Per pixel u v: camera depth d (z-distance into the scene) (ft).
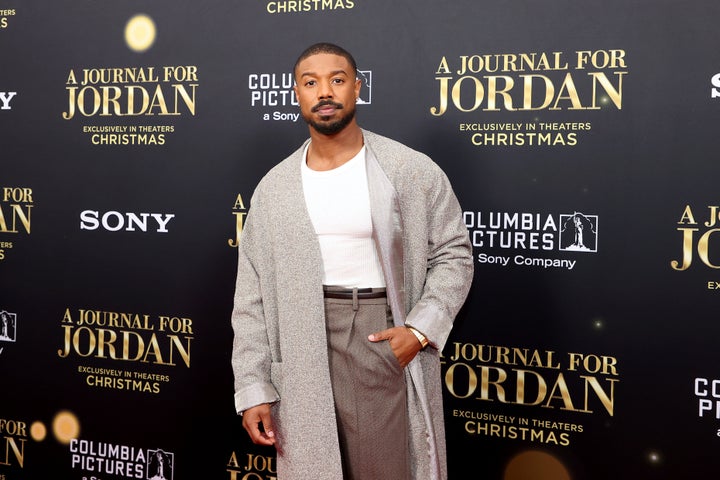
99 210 8.33
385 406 5.75
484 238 7.05
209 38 7.79
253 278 6.19
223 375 8.00
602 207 6.66
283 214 5.90
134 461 8.42
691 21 6.30
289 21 7.51
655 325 6.58
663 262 6.52
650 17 6.40
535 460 7.07
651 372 6.63
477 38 6.94
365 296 5.76
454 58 7.02
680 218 6.44
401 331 5.67
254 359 6.01
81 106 8.31
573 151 6.72
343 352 5.76
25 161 8.56
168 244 8.09
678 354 6.53
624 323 6.68
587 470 6.89
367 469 5.83
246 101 7.70
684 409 6.55
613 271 6.67
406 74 7.17
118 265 8.30
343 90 5.75
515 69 6.84
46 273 8.59
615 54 6.53
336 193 5.81
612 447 6.79
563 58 6.68
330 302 5.80
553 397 6.96
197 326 8.05
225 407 8.02
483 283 7.10
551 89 6.74
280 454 6.05
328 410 5.75
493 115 6.93
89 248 8.41
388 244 5.72
